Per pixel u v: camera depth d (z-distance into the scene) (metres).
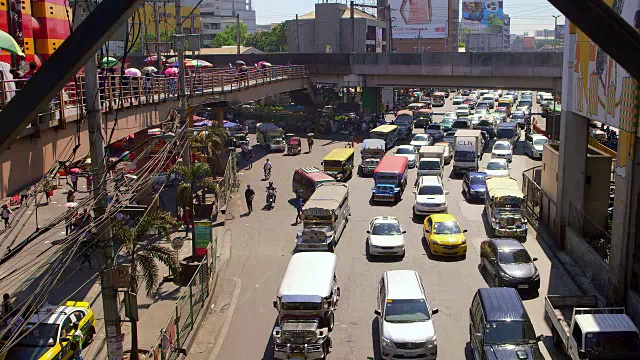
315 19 104.12
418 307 19.50
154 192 34.34
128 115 27.33
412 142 58.41
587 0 3.11
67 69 3.36
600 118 24.34
